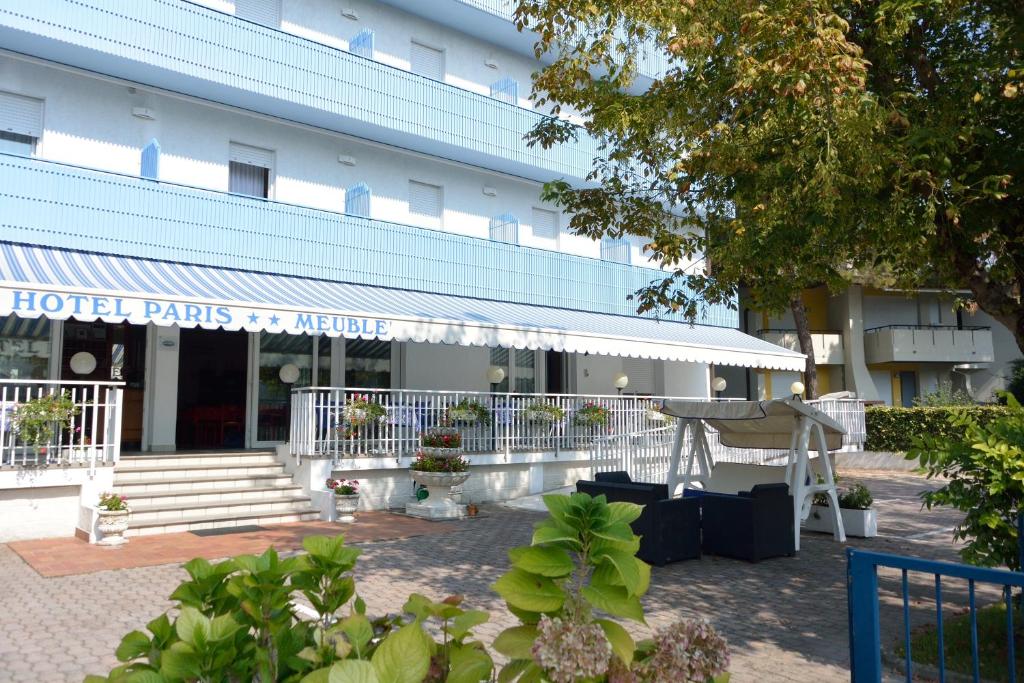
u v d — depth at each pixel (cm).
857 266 1097
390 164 1862
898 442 2577
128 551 1061
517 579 246
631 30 1045
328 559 275
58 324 1450
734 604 840
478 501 1634
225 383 1655
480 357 2064
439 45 1972
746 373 3466
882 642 685
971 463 610
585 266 2102
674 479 1312
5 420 1130
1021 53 830
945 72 903
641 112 1045
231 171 1633
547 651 222
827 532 1307
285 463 1484
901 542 1237
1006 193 777
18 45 1336
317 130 1727
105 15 1364
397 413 1524
